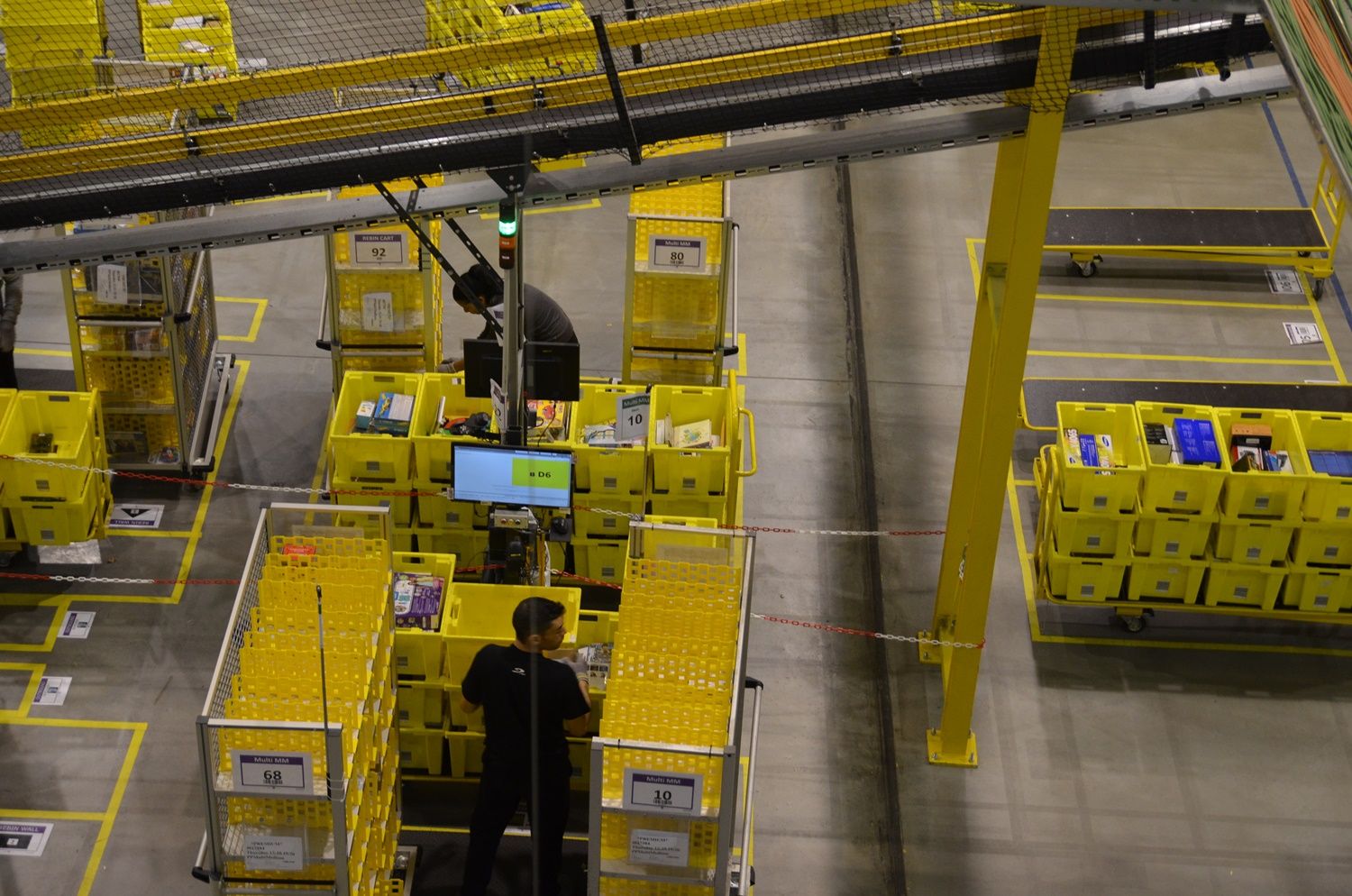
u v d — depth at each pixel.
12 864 10.49
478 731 10.55
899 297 15.72
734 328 12.84
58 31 12.27
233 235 9.69
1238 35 9.23
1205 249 15.57
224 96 9.51
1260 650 12.41
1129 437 12.34
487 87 9.54
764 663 12.11
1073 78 9.27
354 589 9.18
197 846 10.66
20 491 11.86
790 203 16.84
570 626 10.44
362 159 9.48
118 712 11.53
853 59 9.28
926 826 11.05
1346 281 16.11
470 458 10.57
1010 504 13.61
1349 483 11.45
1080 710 11.88
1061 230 15.74
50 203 9.62
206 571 12.68
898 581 12.86
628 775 8.20
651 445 11.77
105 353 12.66
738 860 9.75
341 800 8.06
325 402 14.30
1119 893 10.67
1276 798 11.31
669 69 9.33
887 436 14.16
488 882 9.88
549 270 15.72
